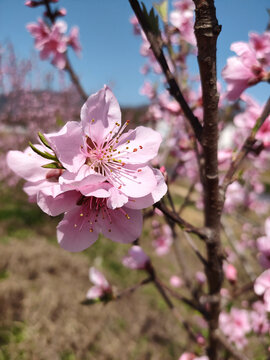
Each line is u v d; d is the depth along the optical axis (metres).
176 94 0.08
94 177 0.07
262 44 0.10
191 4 0.15
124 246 0.62
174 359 0.36
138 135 0.08
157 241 0.36
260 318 0.21
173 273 0.53
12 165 0.08
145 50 0.20
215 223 0.09
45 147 0.08
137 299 0.46
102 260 0.56
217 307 0.12
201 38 0.07
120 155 0.08
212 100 0.07
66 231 0.08
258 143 0.12
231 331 0.24
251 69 0.10
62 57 0.21
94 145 0.08
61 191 0.07
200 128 0.08
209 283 0.11
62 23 0.21
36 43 0.21
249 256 0.44
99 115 0.08
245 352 0.27
